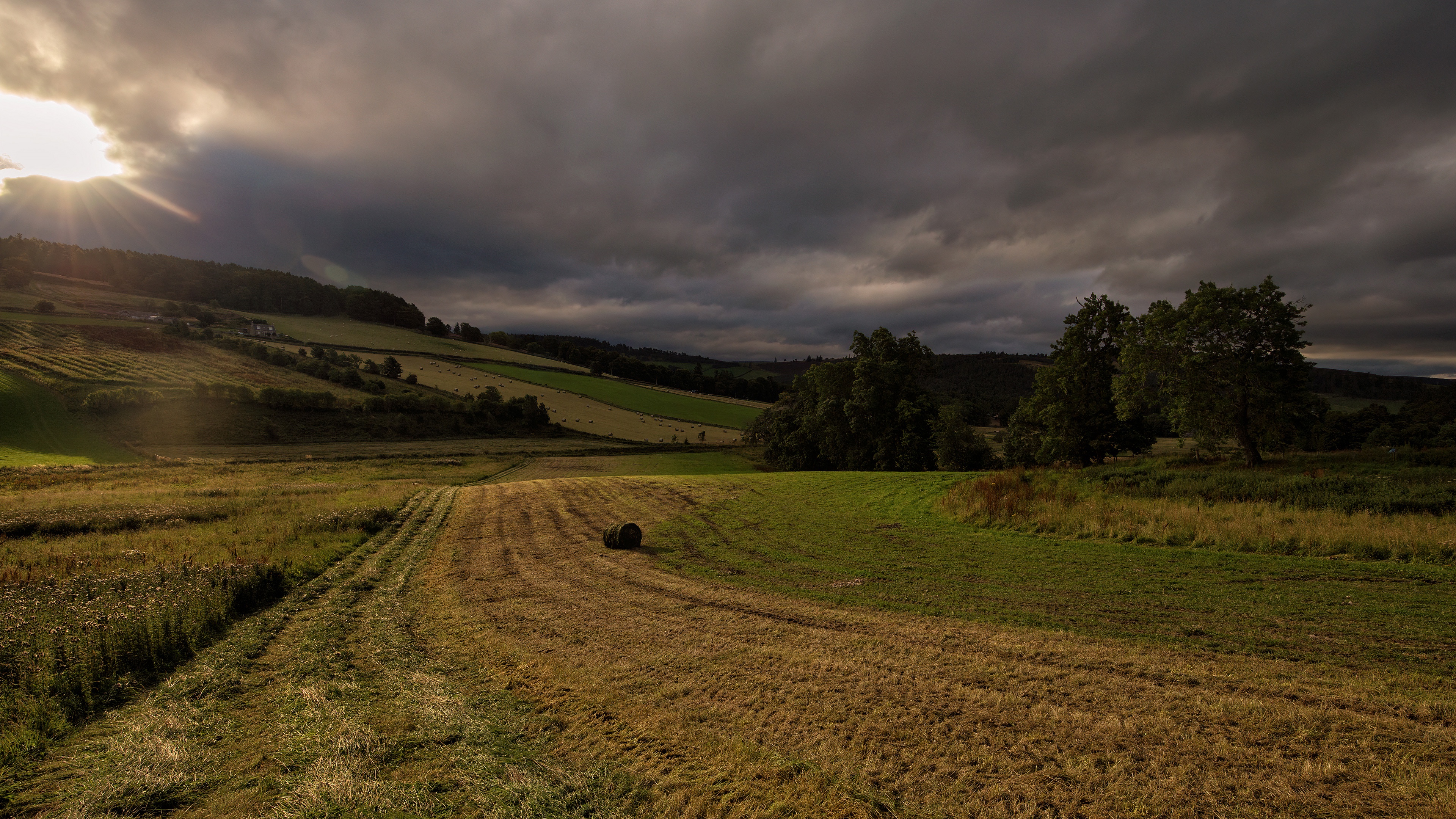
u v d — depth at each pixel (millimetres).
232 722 6535
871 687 6746
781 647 8195
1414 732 5145
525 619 10125
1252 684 6297
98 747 5945
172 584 10820
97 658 7465
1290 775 4691
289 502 25391
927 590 10922
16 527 17562
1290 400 21641
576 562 15117
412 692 7133
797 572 12977
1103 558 12711
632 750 5648
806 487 27328
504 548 17500
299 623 10312
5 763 5555
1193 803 4441
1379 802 4289
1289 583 10047
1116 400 26016
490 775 5242
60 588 10516
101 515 20031
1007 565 12602
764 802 4758
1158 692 6258
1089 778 4809
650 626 9477
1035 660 7293
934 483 24594
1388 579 9875
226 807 4895
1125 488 19109
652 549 16547
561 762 5465
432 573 14266
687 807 4738
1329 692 5988
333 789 4988
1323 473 18062
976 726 5750
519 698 6914
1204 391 22625
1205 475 19578
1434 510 13039
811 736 5719
